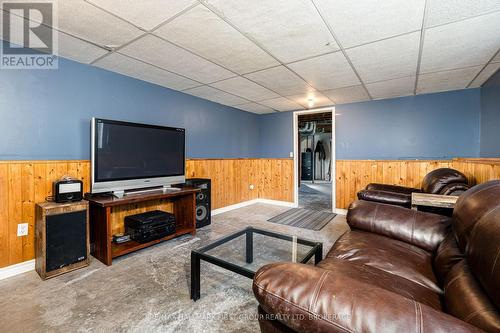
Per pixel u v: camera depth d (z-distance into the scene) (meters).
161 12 1.62
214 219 3.87
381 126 3.96
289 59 2.38
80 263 2.13
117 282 1.92
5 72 2.02
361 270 1.23
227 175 4.49
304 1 1.50
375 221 1.74
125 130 2.60
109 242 2.20
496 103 2.70
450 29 1.80
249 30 1.85
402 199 2.35
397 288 1.08
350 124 4.23
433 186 2.33
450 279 0.96
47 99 2.25
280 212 4.38
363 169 4.05
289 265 0.83
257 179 5.34
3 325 1.42
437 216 1.60
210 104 4.10
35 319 1.48
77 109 2.45
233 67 2.60
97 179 2.36
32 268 2.12
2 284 1.87
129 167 2.63
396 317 0.59
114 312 1.55
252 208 4.73
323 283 0.72
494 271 0.68
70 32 1.89
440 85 3.19
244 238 2.89
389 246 1.50
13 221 2.04
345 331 0.61
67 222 2.06
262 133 5.39
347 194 4.21
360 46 2.10
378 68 2.60
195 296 1.68
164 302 1.66
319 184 9.10
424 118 3.63
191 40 2.01
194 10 1.60
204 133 3.99
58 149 2.32
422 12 1.60
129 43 2.06
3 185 1.99
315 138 11.05
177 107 3.50
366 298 0.65
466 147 3.35
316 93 3.61
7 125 2.03
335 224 3.61
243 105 4.48
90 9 1.59
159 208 3.19
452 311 0.80
